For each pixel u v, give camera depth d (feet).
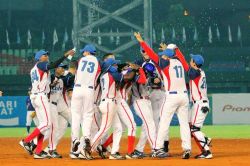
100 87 114.83
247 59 552.00
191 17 596.29
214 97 288.30
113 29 599.16
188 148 106.42
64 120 118.62
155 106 119.65
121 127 111.04
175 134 217.97
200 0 615.98
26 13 598.34
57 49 560.61
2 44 546.26
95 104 115.96
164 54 106.73
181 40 572.51
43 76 111.45
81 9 572.10
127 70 110.42
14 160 109.09
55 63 111.24
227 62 533.14
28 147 114.11
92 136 117.29
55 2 599.57
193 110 108.37
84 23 564.71
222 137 197.77
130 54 531.50
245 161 99.81
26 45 546.26
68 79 117.19
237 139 184.03
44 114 111.75
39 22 599.57
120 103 111.24
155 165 93.76
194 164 94.68
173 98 106.73
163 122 108.68
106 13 531.91
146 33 509.76
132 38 533.14
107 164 96.32
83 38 516.32
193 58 107.45
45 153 113.50
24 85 498.69
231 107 287.28
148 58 116.57
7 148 153.17
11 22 595.06
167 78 107.04
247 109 286.66
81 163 99.14
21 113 282.15
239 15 620.90
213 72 504.84
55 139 116.16
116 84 109.70
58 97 116.16
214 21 615.98
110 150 122.42
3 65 522.47
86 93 109.91
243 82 505.25
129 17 602.44
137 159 107.65
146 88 113.60
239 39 577.84
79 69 110.93
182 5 613.11
